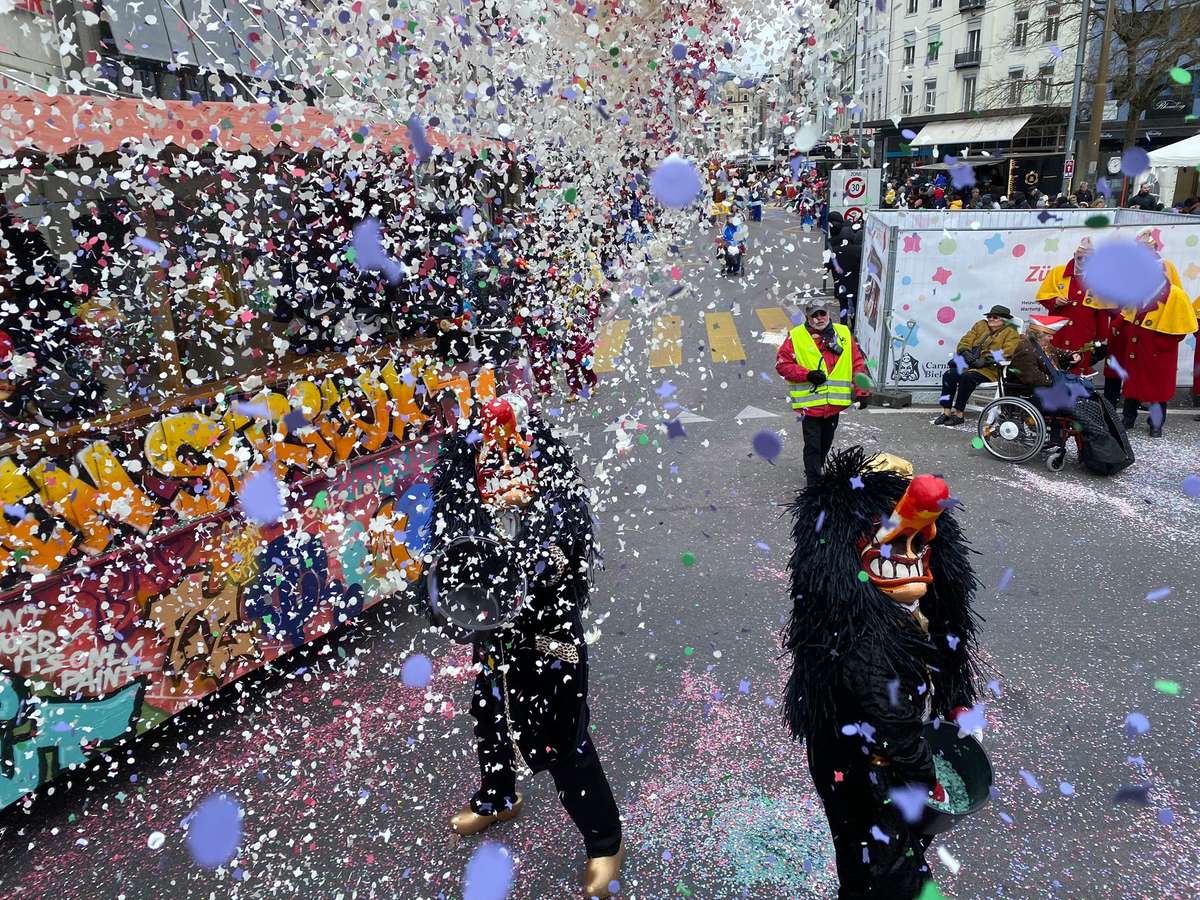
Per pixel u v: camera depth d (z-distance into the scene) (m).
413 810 3.00
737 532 5.36
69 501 2.94
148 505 3.18
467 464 2.38
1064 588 4.44
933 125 21.86
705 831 2.82
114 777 3.27
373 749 3.36
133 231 2.92
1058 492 5.81
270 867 2.76
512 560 2.22
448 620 2.28
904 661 1.86
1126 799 2.39
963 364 7.38
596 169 3.28
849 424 7.64
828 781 2.03
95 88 2.64
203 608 3.41
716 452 6.86
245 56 3.25
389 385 4.06
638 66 3.02
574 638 2.38
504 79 3.12
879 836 1.94
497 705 2.67
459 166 3.40
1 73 2.47
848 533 1.91
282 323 3.48
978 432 6.57
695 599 4.52
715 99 3.07
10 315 2.74
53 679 2.96
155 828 2.98
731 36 2.84
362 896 2.62
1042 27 18.78
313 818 2.98
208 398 3.30
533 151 3.36
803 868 2.64
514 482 2.31
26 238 2.79
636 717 3.49
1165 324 6.50
